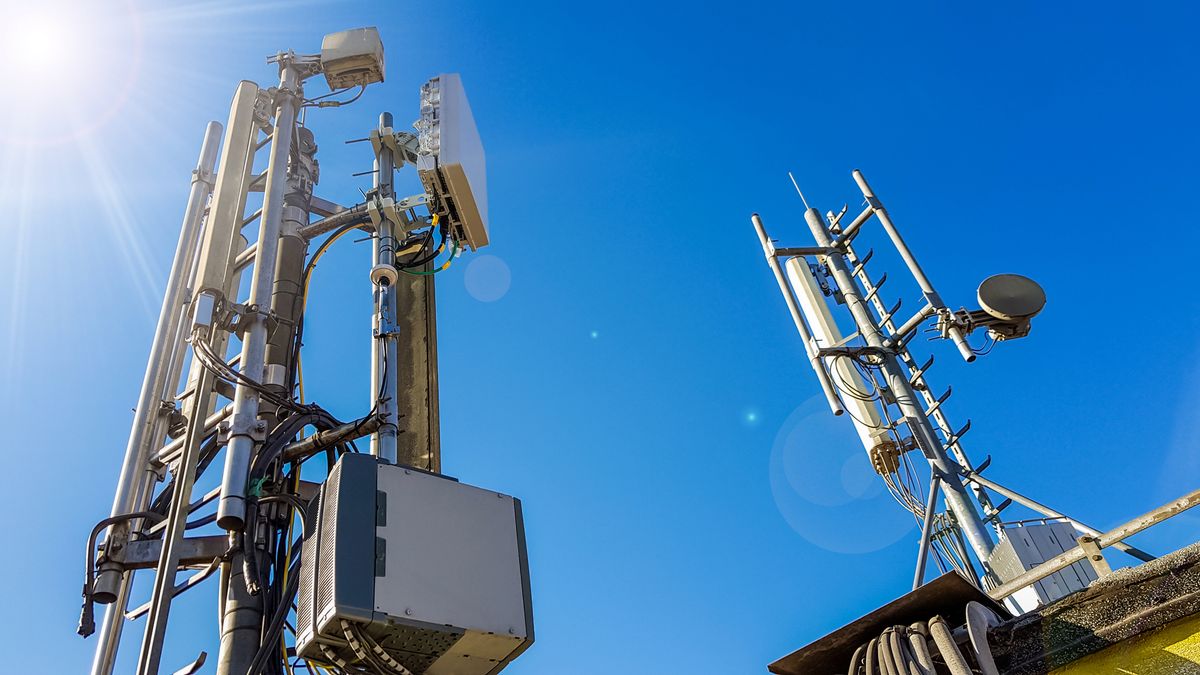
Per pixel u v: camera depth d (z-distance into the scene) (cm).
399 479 496
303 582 482
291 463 623
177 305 769
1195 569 360
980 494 892
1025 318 852
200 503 643
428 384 734
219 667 532
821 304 1071
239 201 688
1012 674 379
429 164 714
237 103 738
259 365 622
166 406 720
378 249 718
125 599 651
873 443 974
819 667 426
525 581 502
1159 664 357
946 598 396
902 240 951
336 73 796
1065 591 735
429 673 475
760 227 1052
